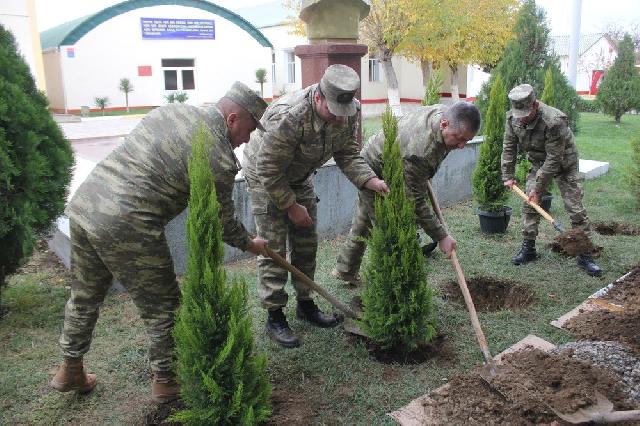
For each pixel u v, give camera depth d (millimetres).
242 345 2529
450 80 26234
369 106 24578
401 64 25203
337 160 3705
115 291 4496
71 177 4289
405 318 3367
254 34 25734
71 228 2736
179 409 2930
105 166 2693
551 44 10336
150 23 23516
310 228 3814
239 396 2475
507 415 2771
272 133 3146
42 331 3904
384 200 3330
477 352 3570
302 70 6590
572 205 5152
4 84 3721
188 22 24234
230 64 25516
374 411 2977
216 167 2605
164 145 2637
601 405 2750
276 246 3629
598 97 17641
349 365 3434
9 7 14867
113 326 3947
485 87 10016
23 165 3771
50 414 2973
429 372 3348
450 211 7297
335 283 4719
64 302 4336
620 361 3205
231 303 2492
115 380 3283
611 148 12359
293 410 2979
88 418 2945
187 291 2447
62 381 2986
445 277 4902
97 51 22688
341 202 6125
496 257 5395
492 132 5984
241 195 5207
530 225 5195
